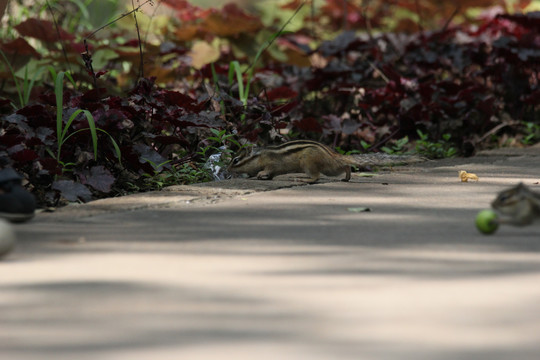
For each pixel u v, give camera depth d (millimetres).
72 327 5438
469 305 5883
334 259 7309
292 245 7934
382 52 19812
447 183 12281
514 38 20484
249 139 14031
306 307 5855
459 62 19375
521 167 14203
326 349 5020
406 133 17188
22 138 11406
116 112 11984
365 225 8992
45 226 8914
